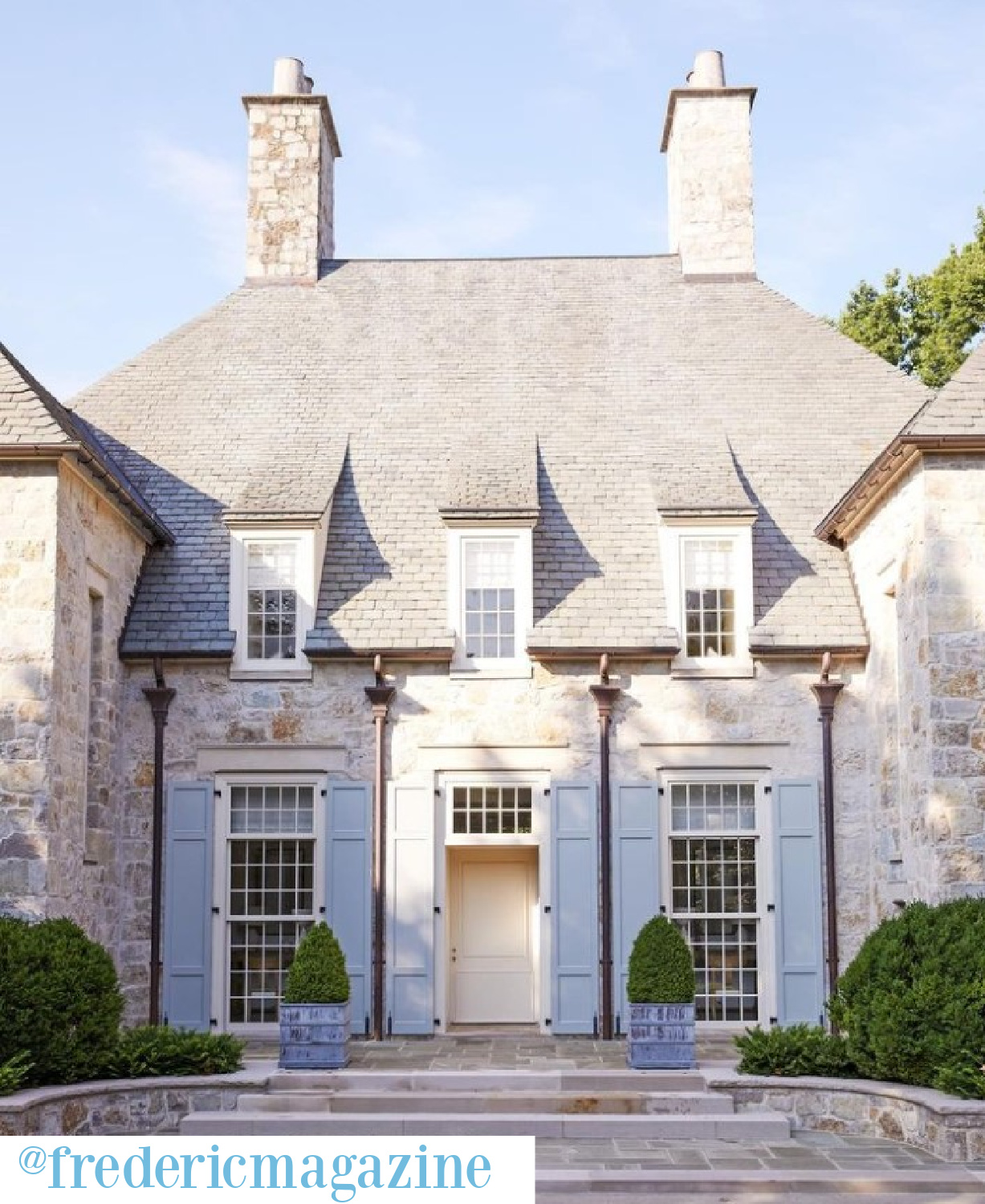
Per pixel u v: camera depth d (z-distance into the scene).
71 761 15.52
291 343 21.48
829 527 17.97
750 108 22.80
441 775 17.69
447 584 18.05
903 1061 13.01
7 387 15.58
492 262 22.86
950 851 14.23
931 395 20.39
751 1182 11.41
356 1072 14.25
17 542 14.98
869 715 17.38
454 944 18.33
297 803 17.77
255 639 17.91
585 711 17.72
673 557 17.97
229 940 17.52
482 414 20.27
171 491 19.25
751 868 17.56
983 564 14.64
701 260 22.42
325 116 23.22
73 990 13.36
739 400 20.38
